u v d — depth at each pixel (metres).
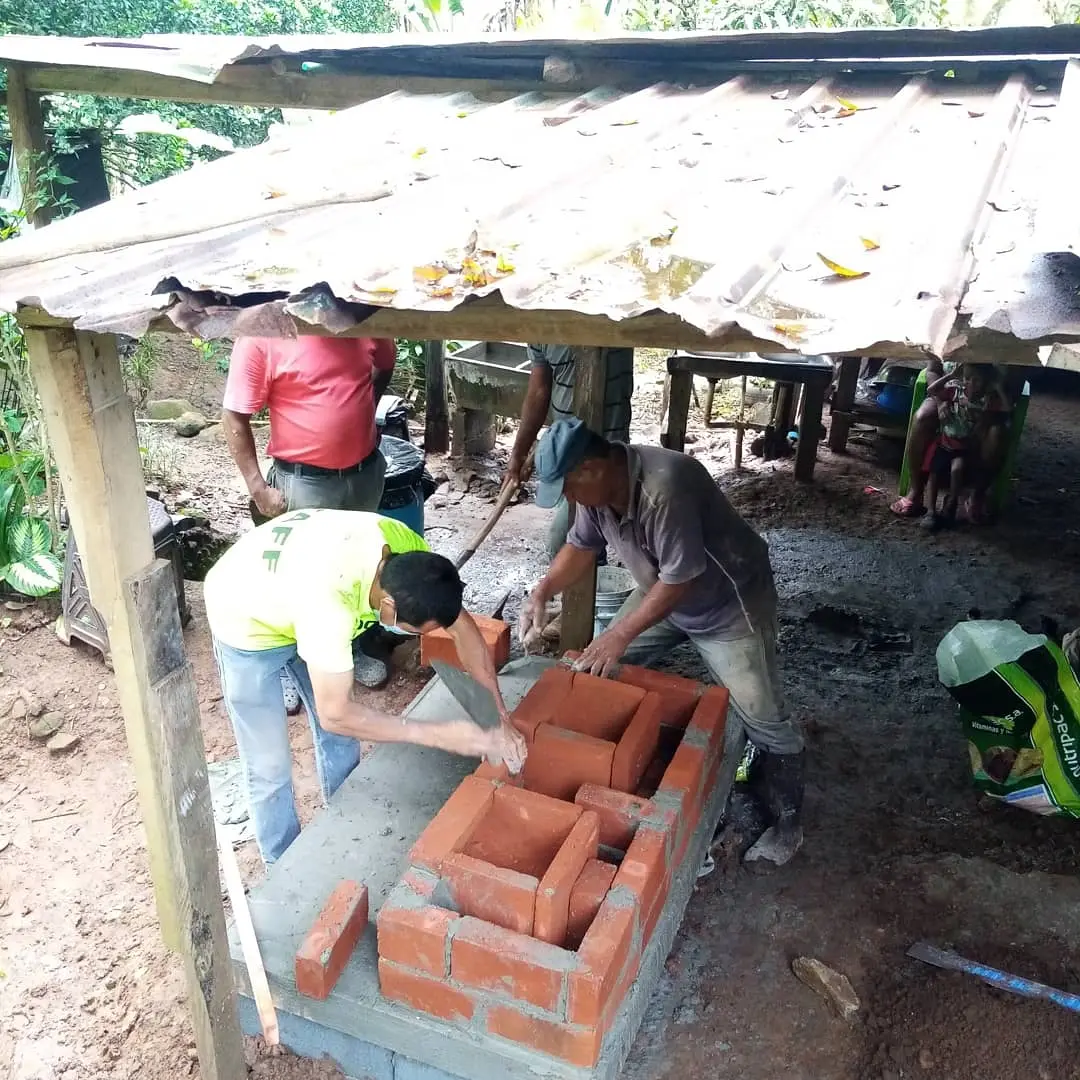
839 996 3.03
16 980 3.10
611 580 4.96
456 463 7.34
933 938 3.29
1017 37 3.14
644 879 2.54
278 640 2.92
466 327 1.72
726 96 3.12
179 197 2.38
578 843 2.58
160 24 8.43
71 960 3.18
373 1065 2.67
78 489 1.96
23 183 4.94
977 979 3.10
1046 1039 2.86
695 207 2.12
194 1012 2.48
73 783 3.94
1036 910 3.41
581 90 3.46
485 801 2.74
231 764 4.09
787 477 7.35
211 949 2.41
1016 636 3.79
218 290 1.61
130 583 2.03
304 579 2.66
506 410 6.66
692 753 3.00
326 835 3.19
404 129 3.02
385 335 1.76
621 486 3.05
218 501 6.22
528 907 2.46
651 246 1.87
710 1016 3.02
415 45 3.32
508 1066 2.44
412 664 4.77
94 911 3.36
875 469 7.53
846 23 9.04
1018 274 1.54
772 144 2.61
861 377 8.48
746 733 3.51
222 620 2.91
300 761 4.14
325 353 3.98
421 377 8.27
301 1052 2.76
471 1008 2.46
